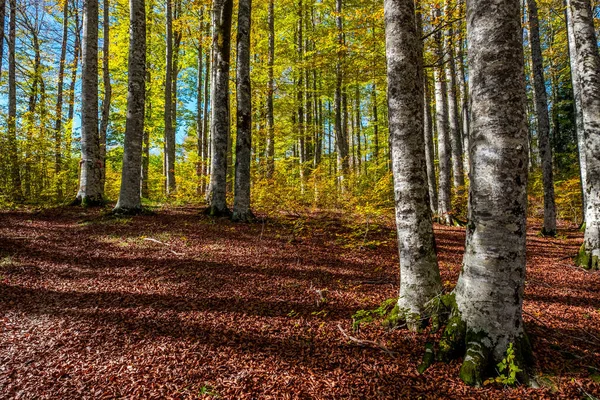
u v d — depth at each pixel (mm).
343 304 4832
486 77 2990
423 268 3924
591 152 6816
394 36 3988
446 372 3158
